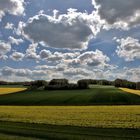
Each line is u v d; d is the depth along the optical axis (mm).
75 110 41094
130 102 56812
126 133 23109
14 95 75625
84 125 27062
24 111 41375
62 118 32312
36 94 76438
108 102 57500
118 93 72062
